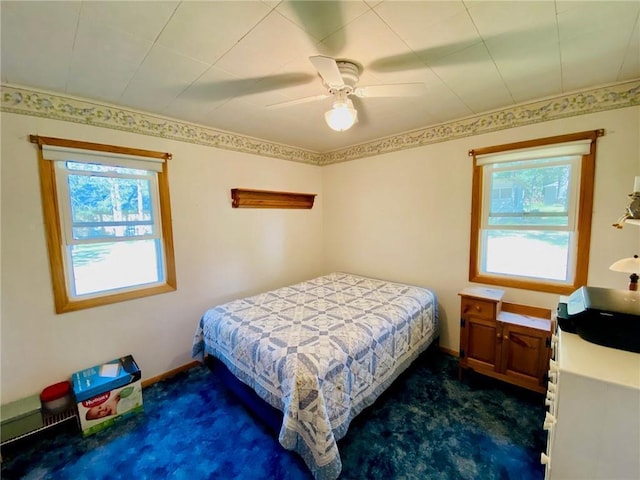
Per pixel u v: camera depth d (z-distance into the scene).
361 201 3.56
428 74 1.79
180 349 2.71
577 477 1.01
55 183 2.03
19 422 1.79
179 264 2.67
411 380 2.43
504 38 1.42
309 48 1.49
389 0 1.14
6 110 1.81
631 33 1.38
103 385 1.95
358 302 2.53
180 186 2.64
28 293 1.95
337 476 1.43
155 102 2.18
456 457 1.66
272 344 1.78
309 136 3.16
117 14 1.20
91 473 1.62
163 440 1.85
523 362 2.14
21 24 1.25
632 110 1.92
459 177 2.72
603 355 1.07
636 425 0.90
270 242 3.44
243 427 1.95
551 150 2.20
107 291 2.34
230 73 1.74
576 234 2.20
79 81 1.81
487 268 2.72
